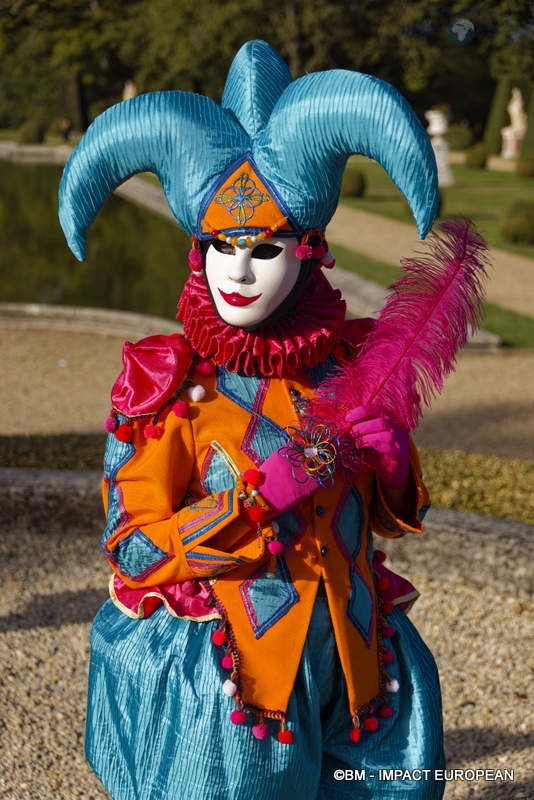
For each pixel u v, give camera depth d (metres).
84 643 4.04
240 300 1.99
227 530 2.02
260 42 2.12
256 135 2.00
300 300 2.10
